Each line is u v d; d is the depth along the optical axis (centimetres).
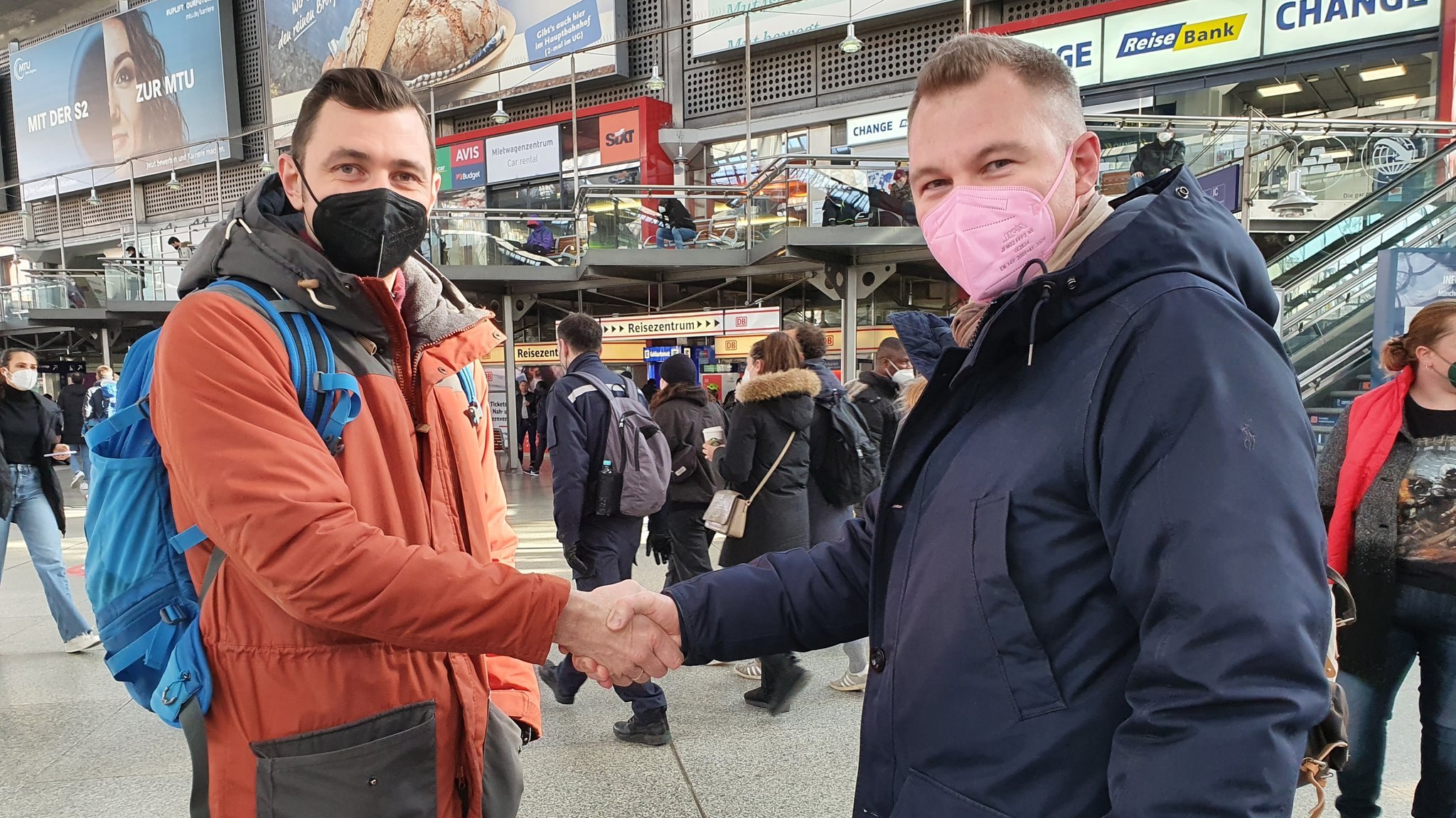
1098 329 81
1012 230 92
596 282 1123
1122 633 78
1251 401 72
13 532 730
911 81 1414
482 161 1734
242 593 100
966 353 91
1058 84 93
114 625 106
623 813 242
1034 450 81
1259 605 65
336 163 112
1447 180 661
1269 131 755
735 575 123
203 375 95
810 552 126
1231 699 64
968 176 94
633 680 112
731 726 304
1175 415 72
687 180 1566
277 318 103
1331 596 70
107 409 1086
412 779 104
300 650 99
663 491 319
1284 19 1104
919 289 1009
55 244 2573
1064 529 80
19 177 2642
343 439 104
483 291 1175
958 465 88
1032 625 80
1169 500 71
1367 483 201
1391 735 280
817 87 1493
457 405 123
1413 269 480
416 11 1842
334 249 111
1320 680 66
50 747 287
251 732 100
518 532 693
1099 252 82
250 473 91
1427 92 1024
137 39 2267
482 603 97
